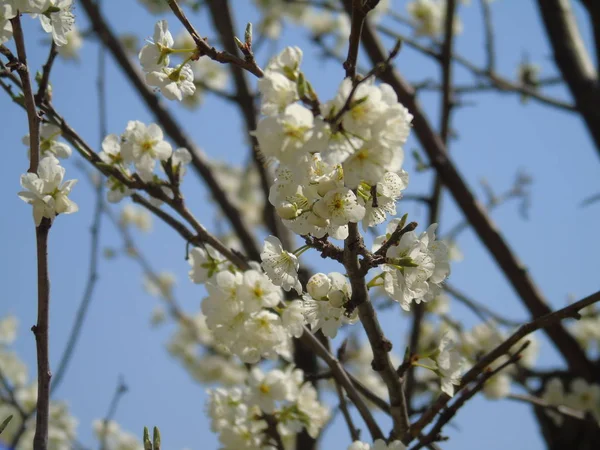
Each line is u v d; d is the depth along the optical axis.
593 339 1.95
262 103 1.02
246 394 1.20
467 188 1.52
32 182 1.08
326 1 1.91
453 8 1.54
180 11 1.06
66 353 1.26
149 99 1.60
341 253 1.05
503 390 1.46
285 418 1.22
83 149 1.19
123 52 1.61
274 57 1.02
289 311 1.13
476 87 1.76
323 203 1.03
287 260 1.07
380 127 1.01
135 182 1.18
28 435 1.78
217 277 1.13
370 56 1.52
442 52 1.56
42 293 1.07
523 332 1.09
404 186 1.05
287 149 1.01
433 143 1.51
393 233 1.05
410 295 1.06
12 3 1.09
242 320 1.13
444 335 1.10
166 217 1.18
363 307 1.06
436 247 1.08
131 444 2.06
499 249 1.53
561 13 1.71
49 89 1.19
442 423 1.10
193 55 1.07
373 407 1.96
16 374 1.88
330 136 1.01
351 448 1.09
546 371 1.70
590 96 1.63
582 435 1.57
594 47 1.67
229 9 1.59
